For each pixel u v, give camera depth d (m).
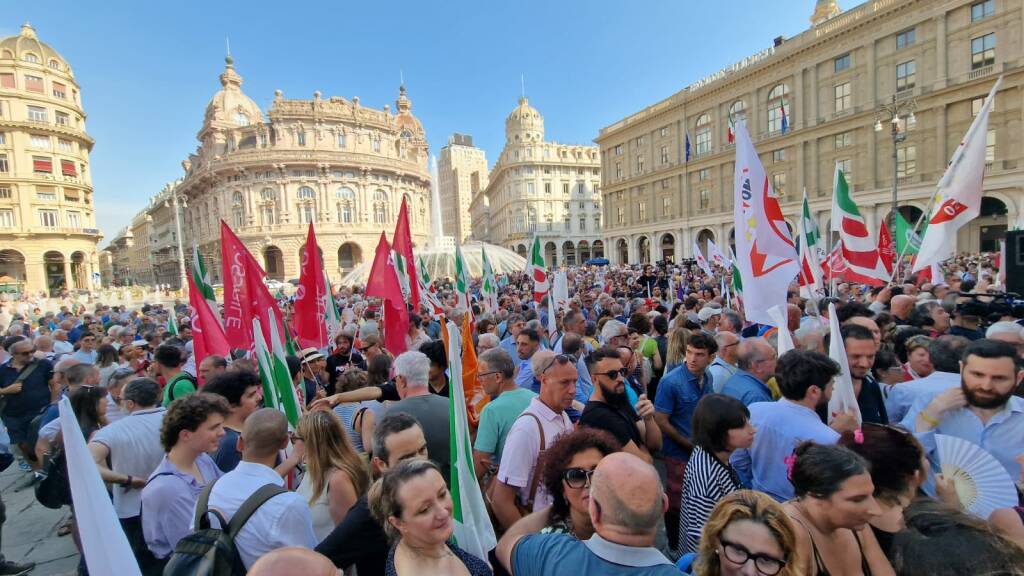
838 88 38.41
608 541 1.92
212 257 70.50
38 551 5.11
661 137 55.34
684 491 3.03
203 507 2.71
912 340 4.55
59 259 62.06
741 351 4.41
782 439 3.08
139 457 3.79
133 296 55.19
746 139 5.28
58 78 61.09
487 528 2.78
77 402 4.77
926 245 7.46
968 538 1.73
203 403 3.27
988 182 30.59
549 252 82.62
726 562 1.80
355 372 4.81
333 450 3.22
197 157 85.00
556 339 8.01
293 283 43.12
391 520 2.23
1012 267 6.91
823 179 39.78
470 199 160.75
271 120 70.56
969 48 31.25
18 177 57.09
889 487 2.25
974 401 3.03
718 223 48.59
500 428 3.77
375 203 76.31
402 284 10.19
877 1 35.25
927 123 33.31
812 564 2.01
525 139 81.44
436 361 4.93
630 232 59.91
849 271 9.47
